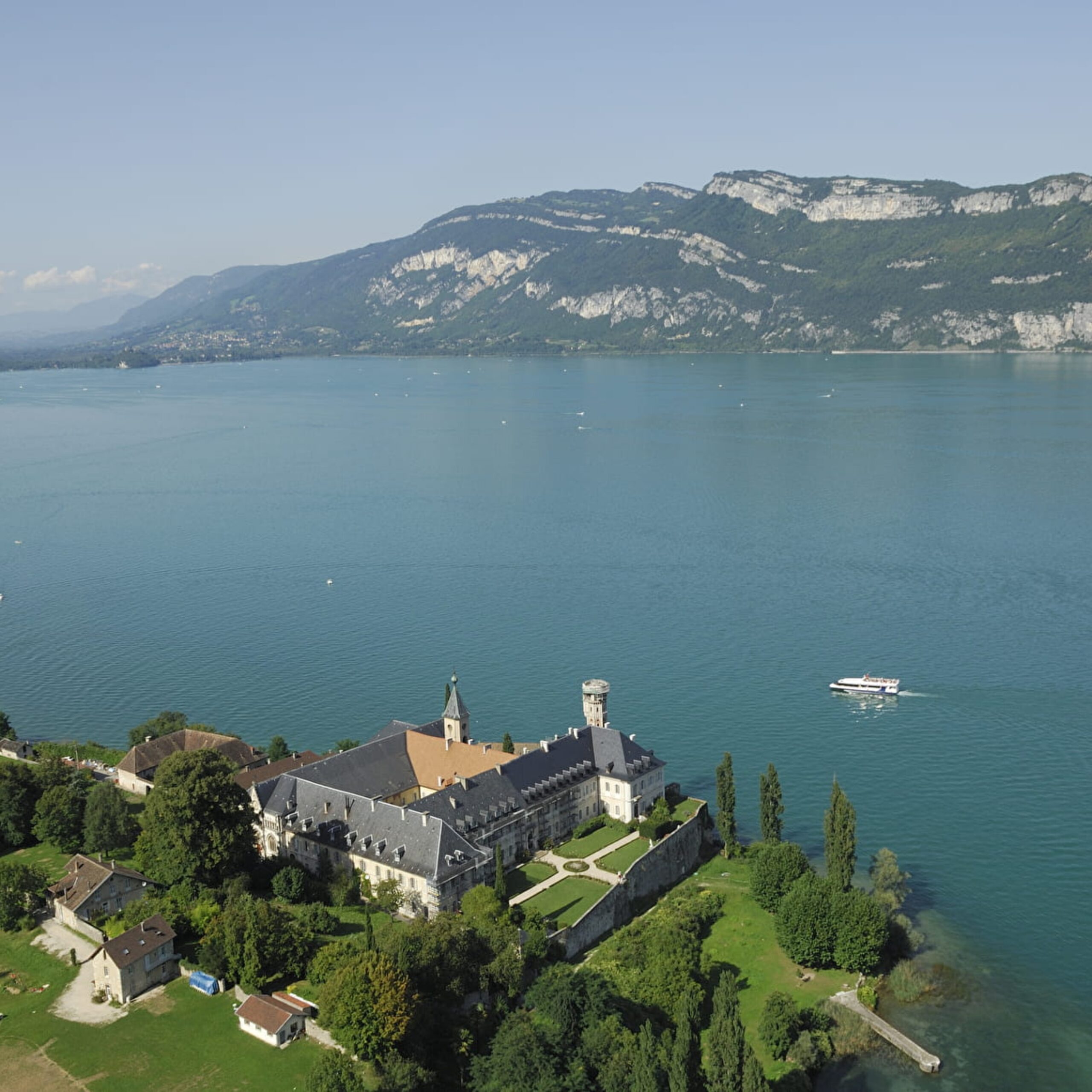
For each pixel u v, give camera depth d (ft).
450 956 573.33
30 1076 520.42
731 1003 532.73
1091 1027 601.62
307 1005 556.92
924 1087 562.25
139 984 586.86
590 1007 569.23
